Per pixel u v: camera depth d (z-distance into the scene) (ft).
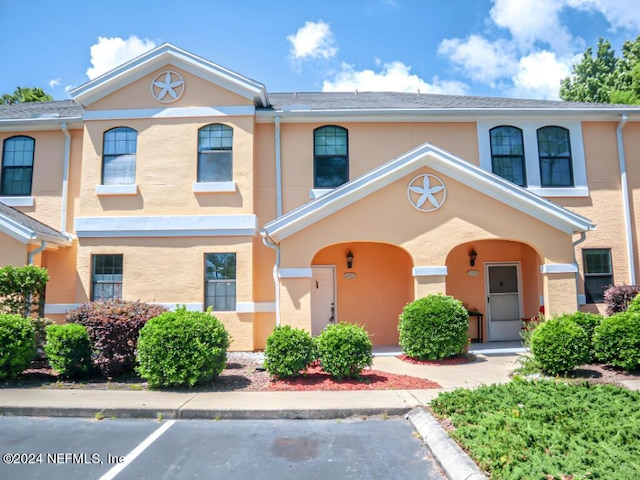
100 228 41.98
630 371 29.32
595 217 45.42
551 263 37.99
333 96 55.72
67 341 29.22
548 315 37.58
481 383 27.09
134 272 41.68
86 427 21.13
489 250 47.03
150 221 42.04
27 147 46.14
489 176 37.86
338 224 37.63
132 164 43.21
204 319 28.27
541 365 29.55
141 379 29.63
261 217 43.91
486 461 15.05
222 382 28.43
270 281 43.01
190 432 20.42
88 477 15.83
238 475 15.97
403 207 38.01
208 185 42.34
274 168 44.60
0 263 38.88
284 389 26.63
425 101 50.60
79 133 45.98
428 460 17.20
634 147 46.55
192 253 41.81
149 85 43.83
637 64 81.87
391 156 45.16
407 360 35.60
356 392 25.75
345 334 28.55
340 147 45.19
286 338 28.48
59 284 43.32
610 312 40.68
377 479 15.62
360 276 45.19
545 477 13.74
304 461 17.16
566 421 18.85
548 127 46.47
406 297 44.93
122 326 30.45
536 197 37.78
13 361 28.68
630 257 45.03
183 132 43.24
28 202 45.14
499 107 46.29
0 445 18.83
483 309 46.26
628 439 16.96
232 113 43.21
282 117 44.37
